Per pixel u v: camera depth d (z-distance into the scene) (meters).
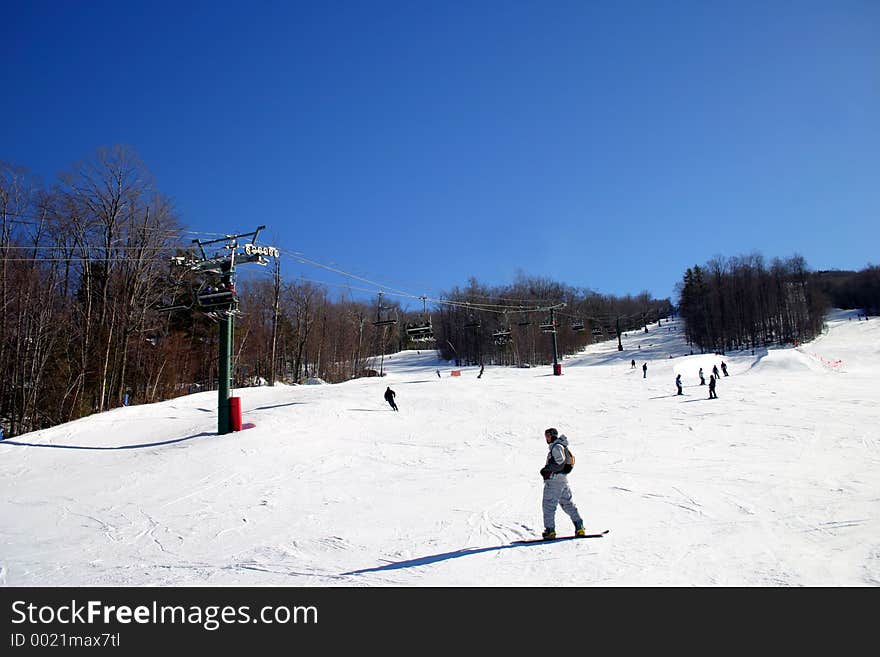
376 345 103.00
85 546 10.76
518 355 92.69
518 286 114.56
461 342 102.44
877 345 77.19
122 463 19.61
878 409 28.08
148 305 42.94
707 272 120.69
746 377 49.44
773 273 101.12
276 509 13.26
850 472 14.74
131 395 48.19
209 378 59.78
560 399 35.53
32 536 11.61
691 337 111.75
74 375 41.03
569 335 112.69
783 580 6.73
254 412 28.27
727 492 12.85
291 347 77.12
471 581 7.31
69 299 42.88
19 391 39.16
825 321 109.19
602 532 9.45
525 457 19.92
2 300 36.38
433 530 10.52
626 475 15.83
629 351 109.19
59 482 17.23
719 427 24.97
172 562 9.38
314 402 31.45
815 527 9.18
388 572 7.95
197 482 16.56
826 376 48.16
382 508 12.84
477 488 14.71
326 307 83.38
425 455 20.69
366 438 23.84
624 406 32.81
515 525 10.55
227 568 8.73
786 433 22.61
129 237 39.59
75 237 38.38
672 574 7.14
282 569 8.48
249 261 25.03
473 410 31.62
